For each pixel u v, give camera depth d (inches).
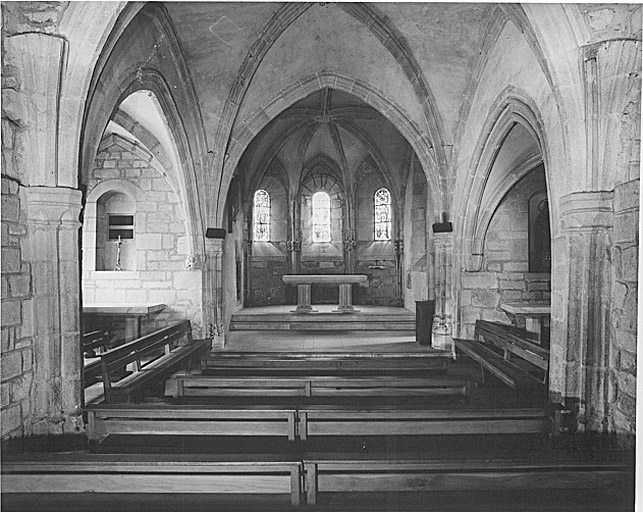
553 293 233.1
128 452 205.6
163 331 370.0
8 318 188.5
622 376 199.8
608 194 206.1
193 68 373.7
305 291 574.2
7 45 190.9
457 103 392.8
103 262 472.1
